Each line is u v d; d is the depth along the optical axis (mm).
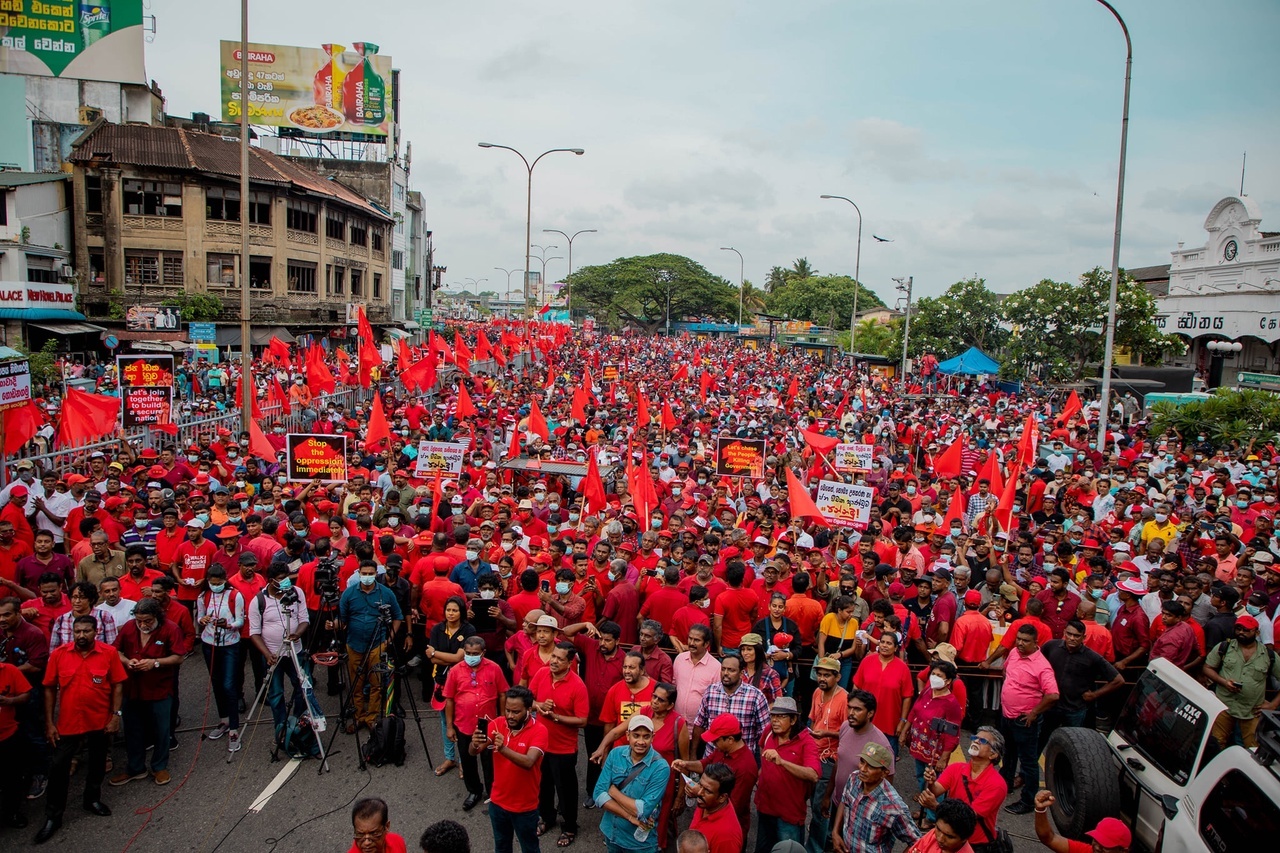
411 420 23172
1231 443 25453
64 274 39656
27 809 7867
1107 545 13492
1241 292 43688
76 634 7520
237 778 8477
